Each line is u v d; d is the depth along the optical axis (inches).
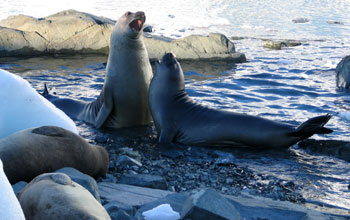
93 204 120.9
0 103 236.7
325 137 334.6
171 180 246.1
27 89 246.5
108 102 355.9
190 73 560.4
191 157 297.4
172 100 335.0
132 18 336.8
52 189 125.6
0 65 583.5
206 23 998.4
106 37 695.7
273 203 203.9
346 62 505.7
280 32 896.9
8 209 99.7
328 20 1043.9
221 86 493.4
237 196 218.8
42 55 665.6
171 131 327.9
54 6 1190.9
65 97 436.5
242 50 724.0
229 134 318.0
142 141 328.2
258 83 507.8
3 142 181.0
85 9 1143.6
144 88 358.6
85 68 579.2
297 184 250.4
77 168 198.4
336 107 413.4
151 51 641.0
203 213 153.3
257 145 317.4
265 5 1299.2
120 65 348.8
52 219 115.2
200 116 329.1
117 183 222.1
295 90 474.0
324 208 213.3
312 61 631.2
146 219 158.4
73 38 687.1
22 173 177.9
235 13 1155.9
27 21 695.7
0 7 1140.5
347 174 269.4
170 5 1275.8
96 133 345.7
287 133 309.3
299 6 1279.5
